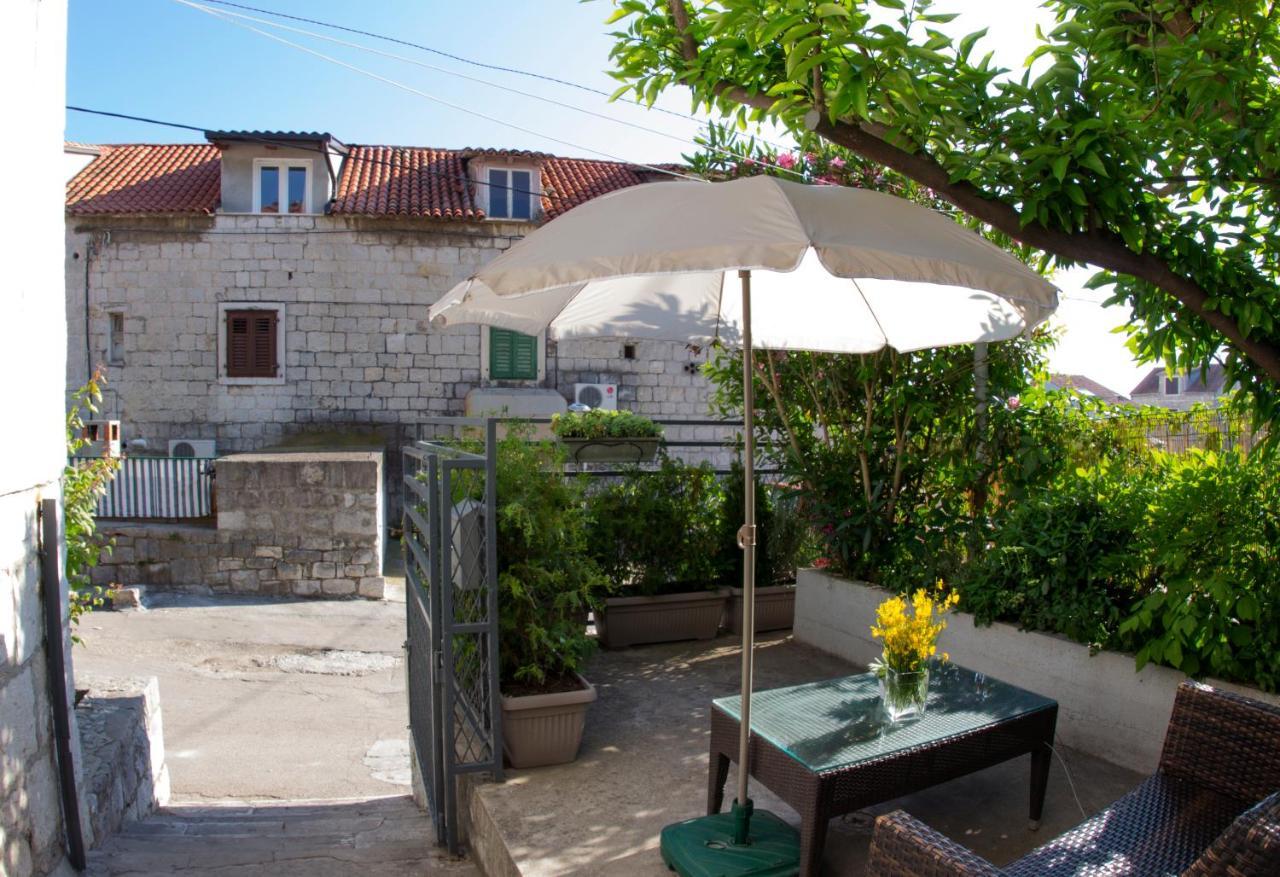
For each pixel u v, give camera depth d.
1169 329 3.58
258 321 15.92
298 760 6.29
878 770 2.62
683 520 5.98
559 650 3.93
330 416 16.09
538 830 3.16
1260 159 3.24
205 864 3.70
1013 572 4.33
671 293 3.83
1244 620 3.42
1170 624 3.46
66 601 3.64
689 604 5.80
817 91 3.28
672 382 17.45
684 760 3.83
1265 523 3.37
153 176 16.88
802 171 5.96
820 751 2.66
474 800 3.57
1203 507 3.44
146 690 5.09
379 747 6.57
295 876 3.52
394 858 3.67
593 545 5.67
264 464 11.20
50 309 3.46
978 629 4.43
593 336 4.09
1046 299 2.29
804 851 2.54
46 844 3.33
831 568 5.79
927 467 5.58
